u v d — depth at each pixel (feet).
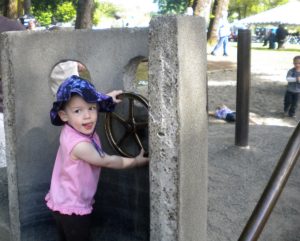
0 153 10.31
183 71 5.08
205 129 5.90
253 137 15.60
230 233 8.23
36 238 7.50
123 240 7.26
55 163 6.72
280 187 4.68
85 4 32.17
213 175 11.66
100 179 7.35
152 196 5.47
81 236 6.52
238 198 10.02
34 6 96.43
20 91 6.95
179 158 5.17
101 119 7.18
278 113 27.48
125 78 6.95
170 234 5.41
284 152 4.96
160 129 5.21
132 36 6.68
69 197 6.40
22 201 7.30
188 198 5.51
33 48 6.93
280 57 55.01
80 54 7.13
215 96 30.94
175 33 4.90
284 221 8.98
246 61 13.78
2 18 10.65
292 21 68.90
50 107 7.27
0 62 7.09
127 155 6.90
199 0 43.70
